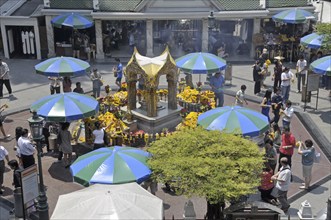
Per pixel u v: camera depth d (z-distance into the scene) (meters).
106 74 27.22
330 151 17.20
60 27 28.55
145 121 17.66
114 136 16.44
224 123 13.88
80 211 8.96
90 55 30.17
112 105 19.25
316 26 25.53
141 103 18.47
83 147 16.47
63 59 20.06
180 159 10.29
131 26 33.19
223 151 10.59
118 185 10.33
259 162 10.41
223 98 21.39
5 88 24.83
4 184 14.71
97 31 29.91
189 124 16.92
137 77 19.28
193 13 29.28
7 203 13.64
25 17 29.47
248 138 12.72
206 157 10.31
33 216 12.60
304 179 14.73
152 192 13.06
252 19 30.77
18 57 30.88
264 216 9.91
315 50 27.84
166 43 31.66
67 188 14.54
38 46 30.31
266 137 15.03
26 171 11.66
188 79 22.14
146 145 16.91
